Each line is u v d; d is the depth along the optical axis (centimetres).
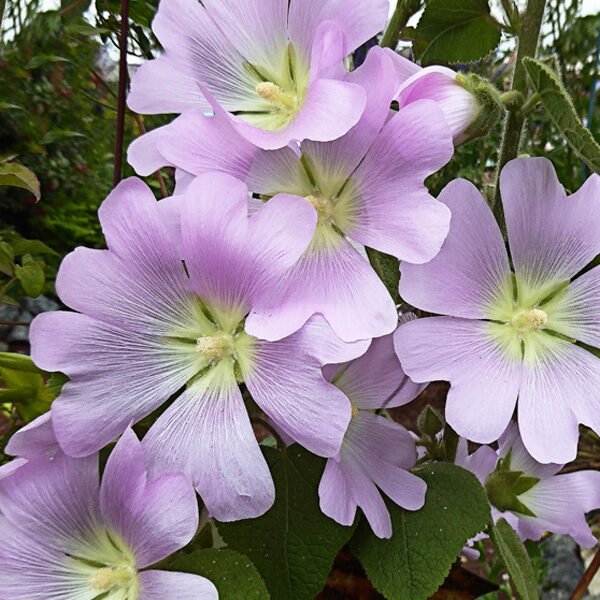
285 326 17
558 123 21
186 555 19
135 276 19
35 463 19
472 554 31
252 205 20
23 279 32
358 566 24
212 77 22
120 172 27
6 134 97
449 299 19
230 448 18
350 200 19
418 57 30
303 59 22
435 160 18
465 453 27
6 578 19
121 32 26
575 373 20
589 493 27
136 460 18
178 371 20
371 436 21
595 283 21
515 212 20
